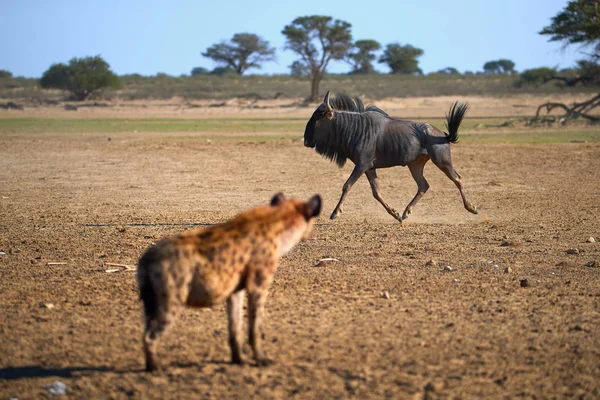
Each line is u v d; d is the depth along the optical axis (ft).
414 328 88.99
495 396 68.85
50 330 88.43
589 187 228.43
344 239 149.59
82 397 68.64
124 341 84.38
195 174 264.72
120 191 224.53
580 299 102.78
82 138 430.20
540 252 136.05
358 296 104.27
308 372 74.08
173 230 158.81
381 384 71.05
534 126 522.88
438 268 122.72
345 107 166.50
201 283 68.03
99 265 125.18
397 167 278.26
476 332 87.56
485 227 164.04
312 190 225.56
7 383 71.87
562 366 76.64
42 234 154.61
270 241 71.77
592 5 589.73
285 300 101.86
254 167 284.82
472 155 315.78
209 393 68.90
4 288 108.78
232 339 75.41
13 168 282.15
